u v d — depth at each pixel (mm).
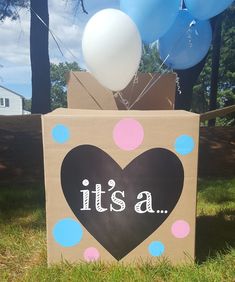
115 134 2428
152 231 2498
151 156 2445
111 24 2719
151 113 2521
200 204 4254
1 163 6168
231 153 7383
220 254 2715
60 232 2502
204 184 5445
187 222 2498
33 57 9930
